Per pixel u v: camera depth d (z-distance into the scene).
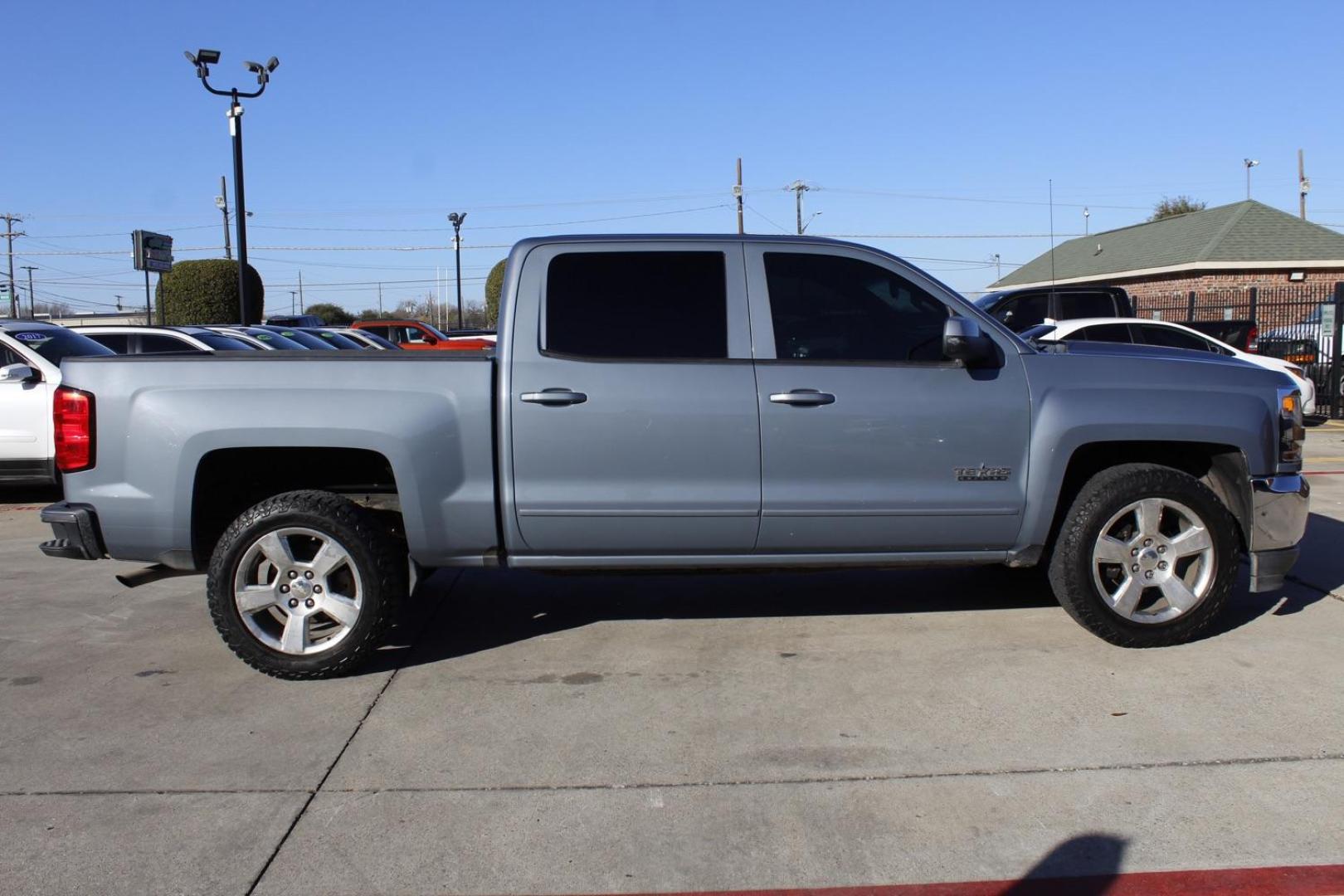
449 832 3.40
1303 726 4.11
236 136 20.08
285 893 3.07
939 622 5.55
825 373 4.77
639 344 4.77
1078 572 4.89
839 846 3.29
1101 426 4.86
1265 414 5.01
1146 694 4.46
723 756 3.94
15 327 9.86
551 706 4.46
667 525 4.76
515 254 4.85
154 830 3.43
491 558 4.84
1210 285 31.89
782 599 6.08
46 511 4.74
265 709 4.47
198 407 4.67
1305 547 7.16
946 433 4.80
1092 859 3.19
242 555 4.67
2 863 3.23
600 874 3.15
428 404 4.69
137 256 22.41
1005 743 4.00
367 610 4.71
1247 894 3.00
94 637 5.50
